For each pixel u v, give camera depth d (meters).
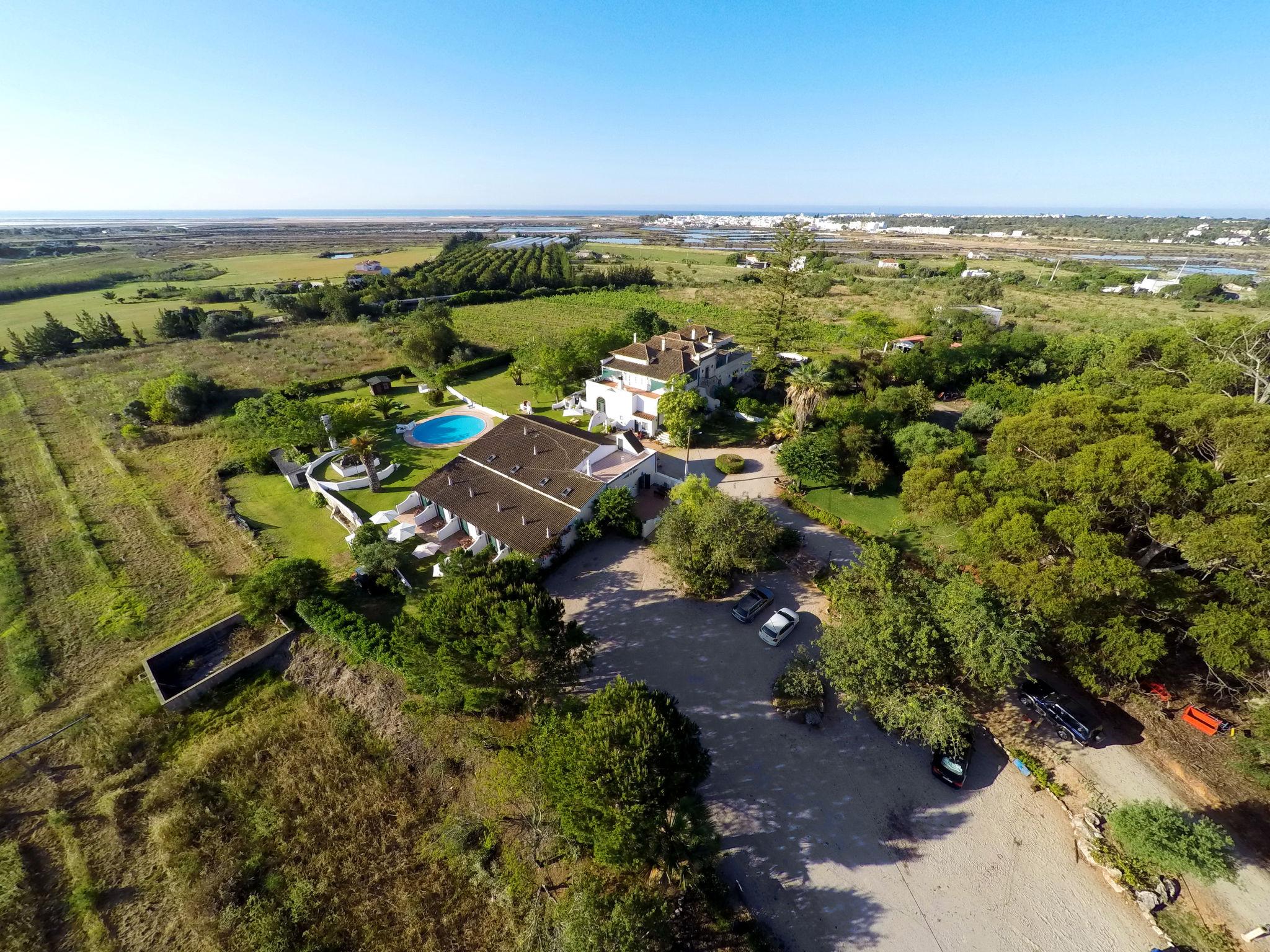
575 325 110.12
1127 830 22.08
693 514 39.69
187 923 21.64
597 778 20.06
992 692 28.39
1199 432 30.92
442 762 27.30
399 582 37.78
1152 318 109.75
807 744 28.33
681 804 22.12
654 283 161.75
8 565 40.50
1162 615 28.62
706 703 30.47
